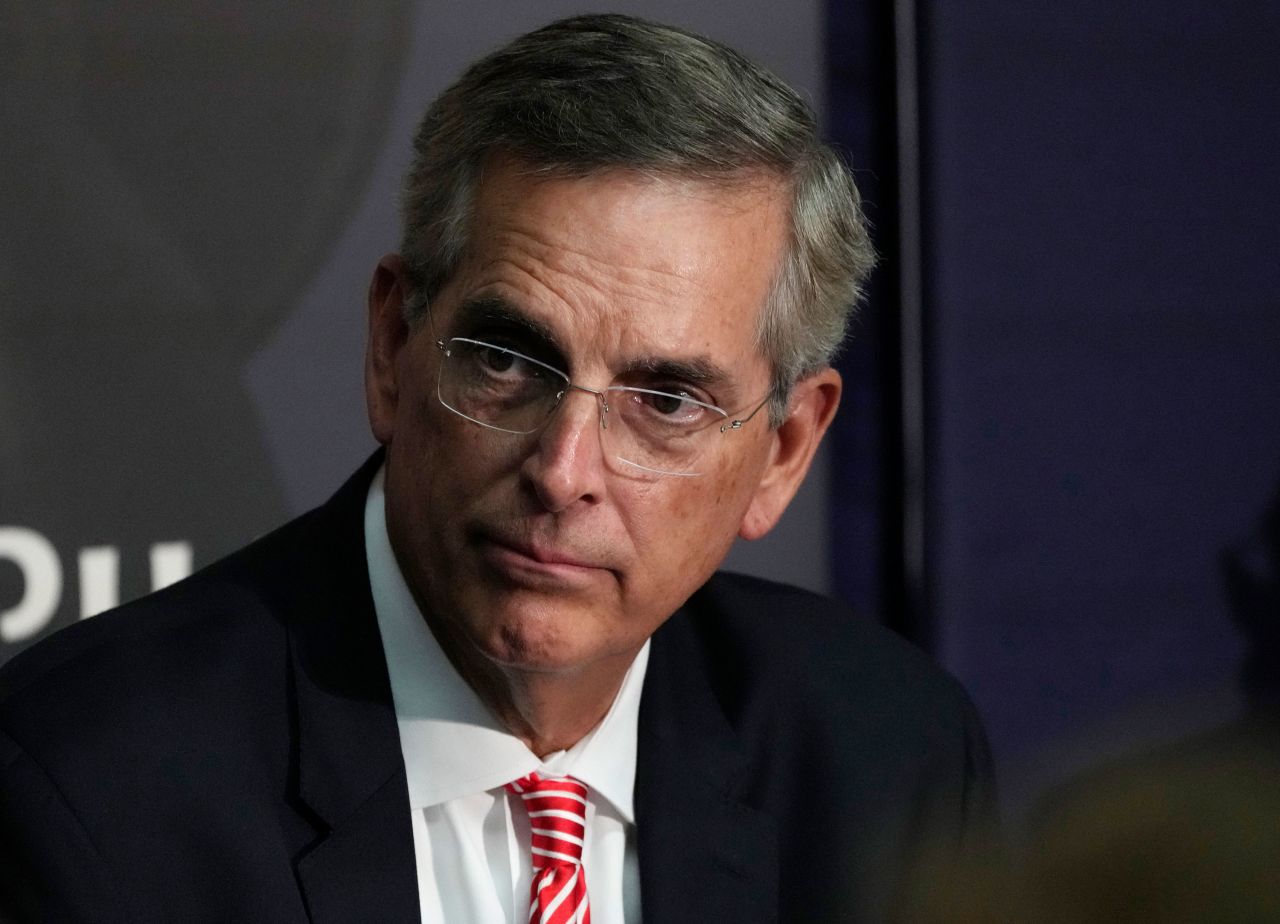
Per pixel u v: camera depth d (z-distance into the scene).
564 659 4.86
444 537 4.90
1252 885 1.37
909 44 8.96
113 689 5.04
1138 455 9.58
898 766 6.28
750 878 5.61
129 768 4.85
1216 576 9.73
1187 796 1.45
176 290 8.03
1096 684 9.52
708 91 4.76
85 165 7.86
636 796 5.57
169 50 7.95
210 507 8.11
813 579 9.02
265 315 8.17
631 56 4.76
